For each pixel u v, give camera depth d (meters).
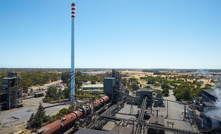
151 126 44.00
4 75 189.12
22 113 78.56
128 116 72.19
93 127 47.59
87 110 58.28
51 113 78.06
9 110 84.19
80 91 124.75
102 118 50.78
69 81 185.38
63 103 101.88
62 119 46.97
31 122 61.34
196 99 93.50
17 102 92.81
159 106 94.06
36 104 98.62
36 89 155.25
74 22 102.81
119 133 36.22
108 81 80.50
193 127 61.59
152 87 180.38
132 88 161.00
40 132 38.38
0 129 57.50
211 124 57.41
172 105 97.44
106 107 76.31
